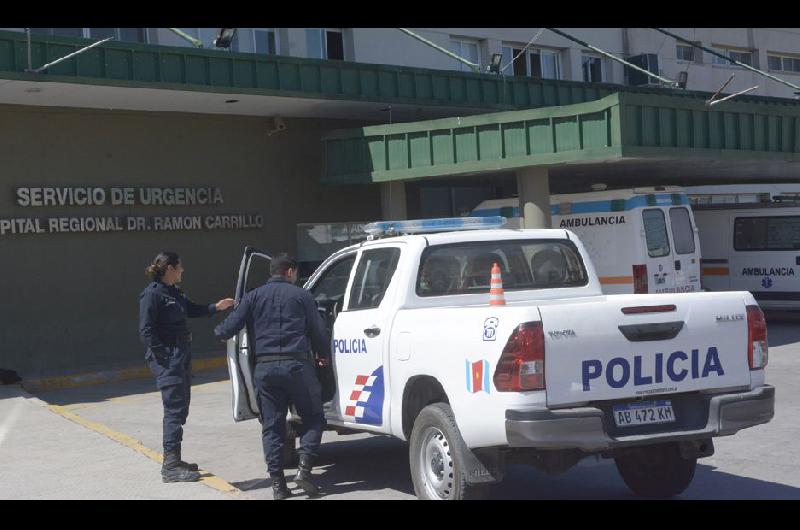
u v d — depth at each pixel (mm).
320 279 8992
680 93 24516
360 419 7941
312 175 20906
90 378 16734
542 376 6352
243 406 8375
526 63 27938
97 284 18109
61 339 17672
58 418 11531
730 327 6953
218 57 17562
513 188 24016
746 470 8586
